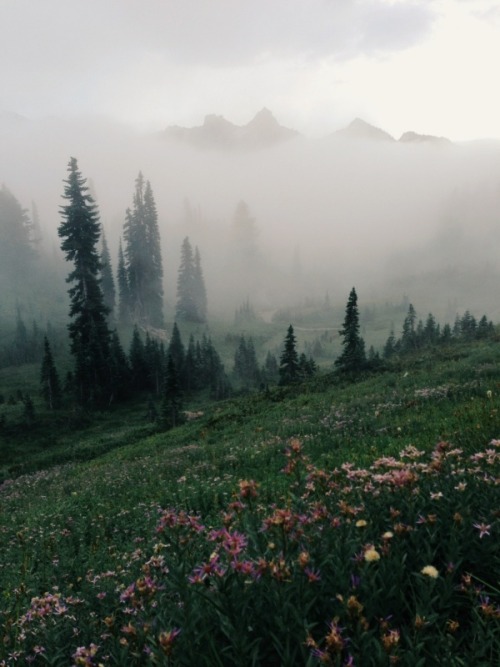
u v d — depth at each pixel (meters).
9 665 2.53
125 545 6.61
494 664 1.63
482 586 2.07
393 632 1.53
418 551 2.23
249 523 2.46
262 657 1.69
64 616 2.98
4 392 67.69
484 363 19.16
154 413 46.81
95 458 27.17
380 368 27.83
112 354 59.09
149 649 1.87
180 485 9.80
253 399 29.45
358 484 3.55
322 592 2.02
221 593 1.85
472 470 3.12
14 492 20.27
